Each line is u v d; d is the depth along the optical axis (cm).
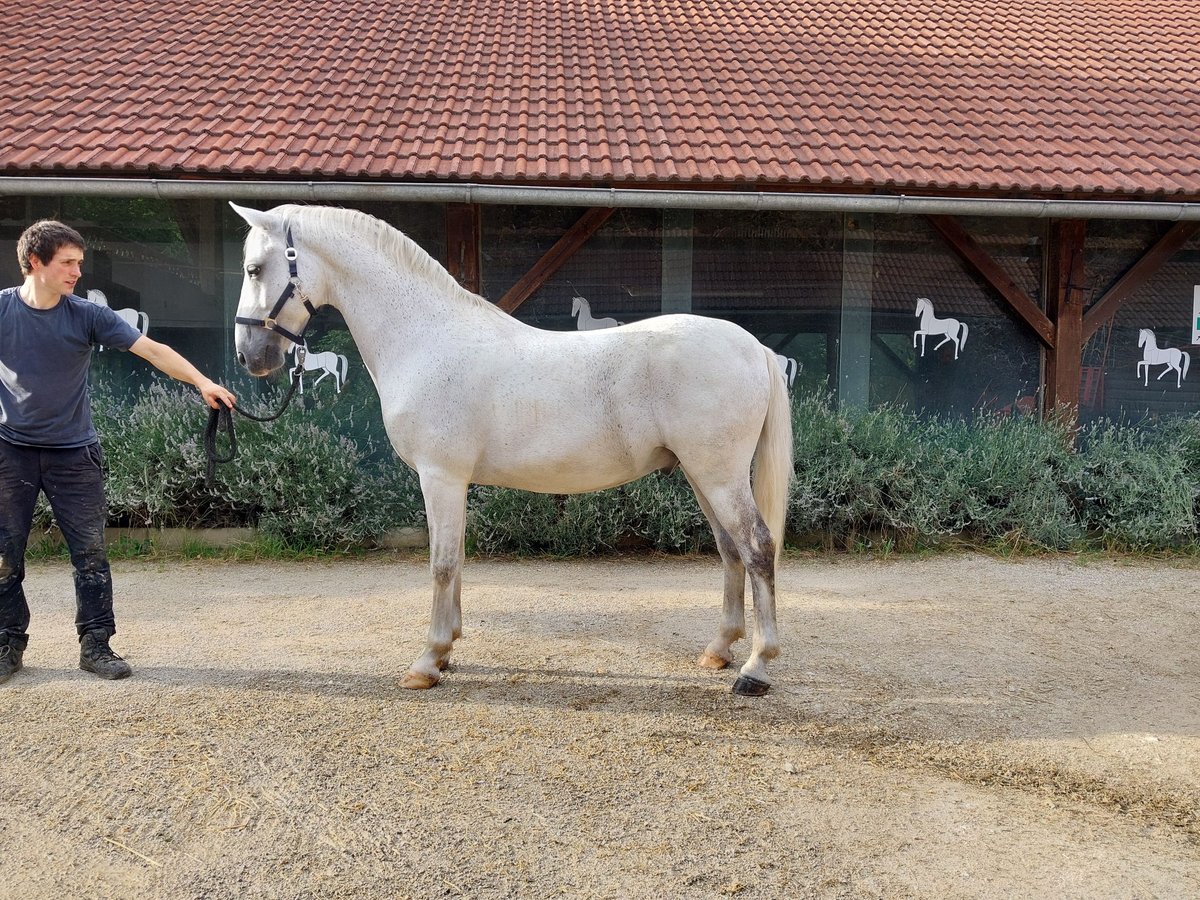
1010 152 711
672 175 641
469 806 269
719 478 353
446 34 924
